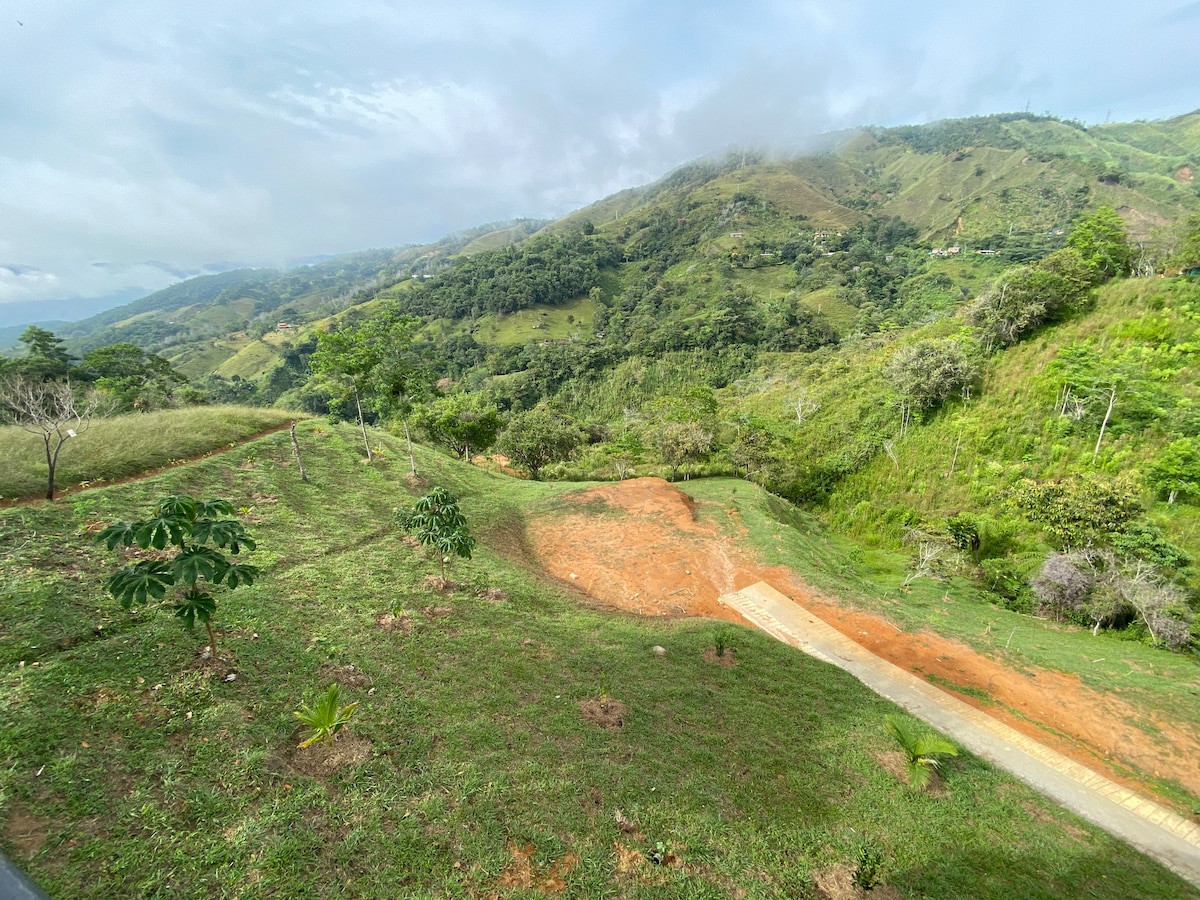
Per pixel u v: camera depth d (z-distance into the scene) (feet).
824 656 50.75
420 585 43.96
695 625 49.37
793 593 61.52
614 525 75.51
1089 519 79.71
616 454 126.72
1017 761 39.45
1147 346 104.94
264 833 19.84
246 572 25.03
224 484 52.49
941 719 43.21
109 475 46.75
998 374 120.78
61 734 21.40
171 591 32.91
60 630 27.22
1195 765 41.68
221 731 23.84
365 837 20.85
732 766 30.55
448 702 30.19
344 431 79.97
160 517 23.11
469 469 93.81
